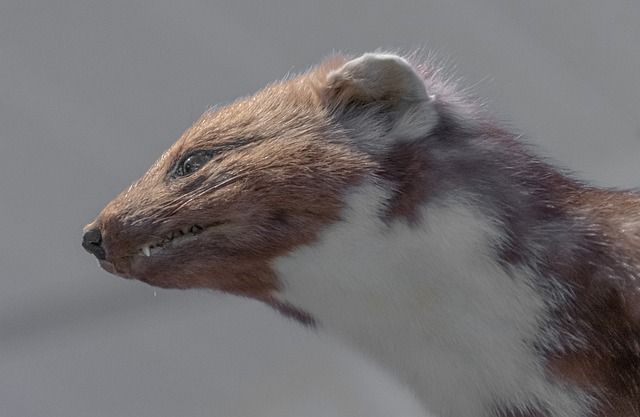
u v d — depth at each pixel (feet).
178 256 9.68
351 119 9.70
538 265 9.66
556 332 9.65
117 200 9.71
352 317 9.69
